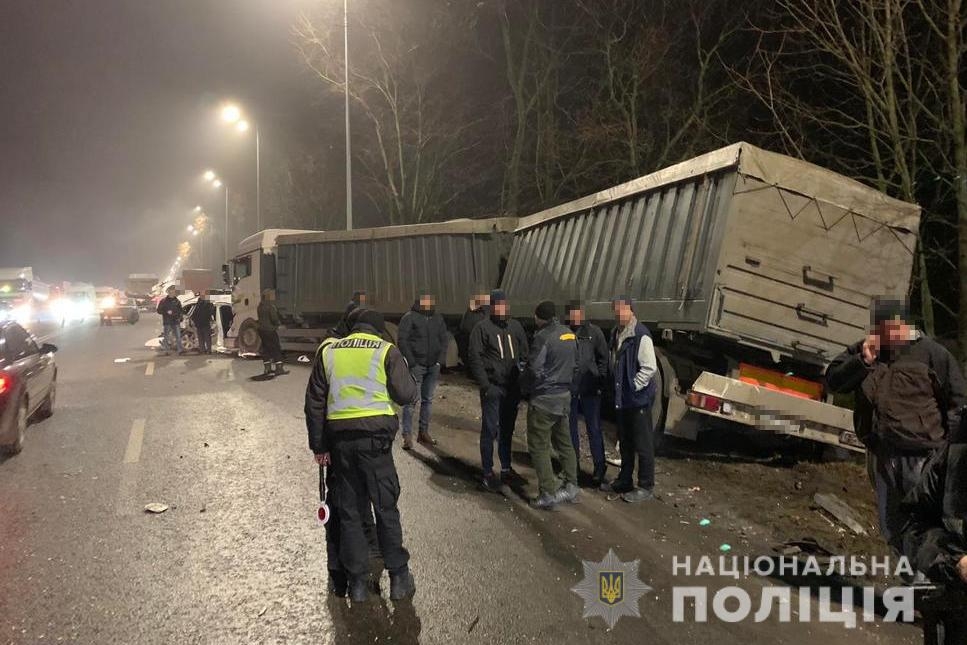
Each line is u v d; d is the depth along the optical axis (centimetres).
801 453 775
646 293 825
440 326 795
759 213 713
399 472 689
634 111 1841
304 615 410
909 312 407
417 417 954
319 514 422
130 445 777
